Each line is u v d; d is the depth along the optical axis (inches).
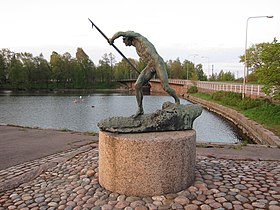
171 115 218.1
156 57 225.0
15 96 2206.0
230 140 681.6
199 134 767.1
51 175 241.0
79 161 267.1
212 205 175.0
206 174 224.7
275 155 306.3
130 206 177.6
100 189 204.2
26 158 302.5
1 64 3137.3
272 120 684.1
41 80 3395.7
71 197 194.7
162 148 190.2
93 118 1089.4
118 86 3850.9
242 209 170.1
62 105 1539.1
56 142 382.3
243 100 1019.9
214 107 1264.8
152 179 190.9
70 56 3681.1
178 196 188.2
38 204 188.7
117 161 195.9
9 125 539.2
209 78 3676.2
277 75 678.5
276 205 173.5
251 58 1552.7
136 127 212.8
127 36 230.1
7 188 220.7
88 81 3769.7
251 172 229.9
